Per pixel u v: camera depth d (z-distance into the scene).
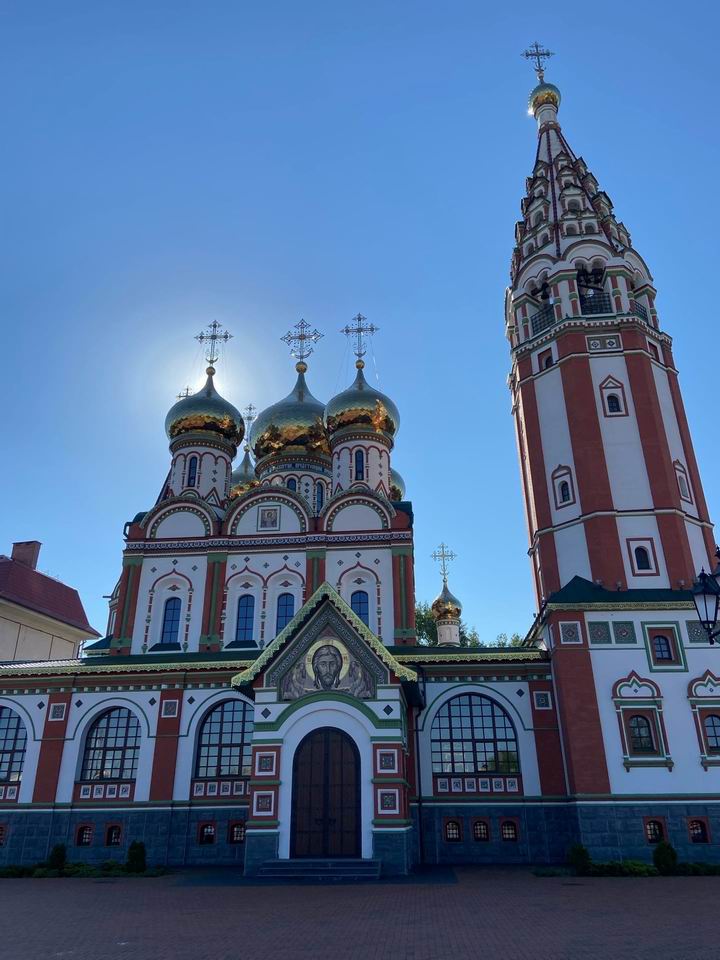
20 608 46.34
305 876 23.48
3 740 31.92
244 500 37.66
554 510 33.66
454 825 29.02
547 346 36.56
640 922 15.19
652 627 28.98
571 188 41.09
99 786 30.30
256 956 12.37
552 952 12.30
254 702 27.92
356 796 25.14
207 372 45.62
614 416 33.78
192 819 29.48
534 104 48.28
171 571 36.28
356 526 36.69
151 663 32.16
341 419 43.75
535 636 34.59
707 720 27.61
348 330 47.88
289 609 35.34
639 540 31.47
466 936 13.86
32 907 18.67
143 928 15.25
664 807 26.45
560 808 28.56
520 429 39.25
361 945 13.14
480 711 30.81
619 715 27.73
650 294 37.88
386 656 26.47
